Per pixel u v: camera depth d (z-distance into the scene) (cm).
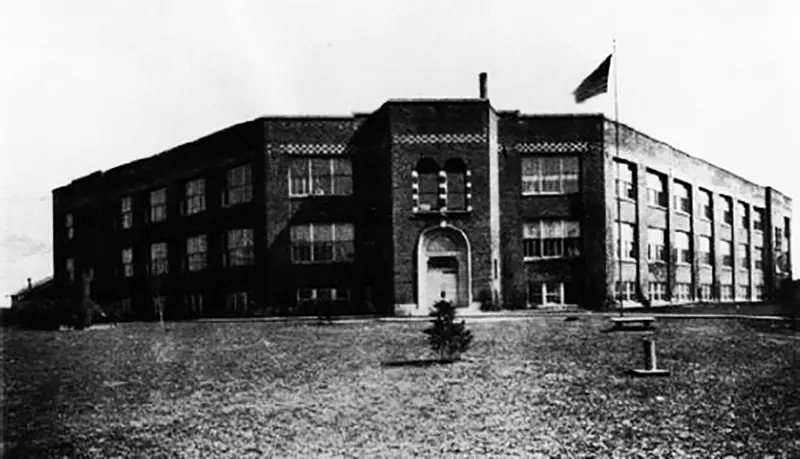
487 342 2505
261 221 4056
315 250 4019
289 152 4034
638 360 2123
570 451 1291
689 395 1684
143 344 2809
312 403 1684
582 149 4069
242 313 4188
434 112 3828
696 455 1264
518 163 4034
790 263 6869
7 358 2469
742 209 6091
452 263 3806
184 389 1916
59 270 5919
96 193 5509
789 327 2909
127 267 5297
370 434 1418
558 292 4028
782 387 1758
